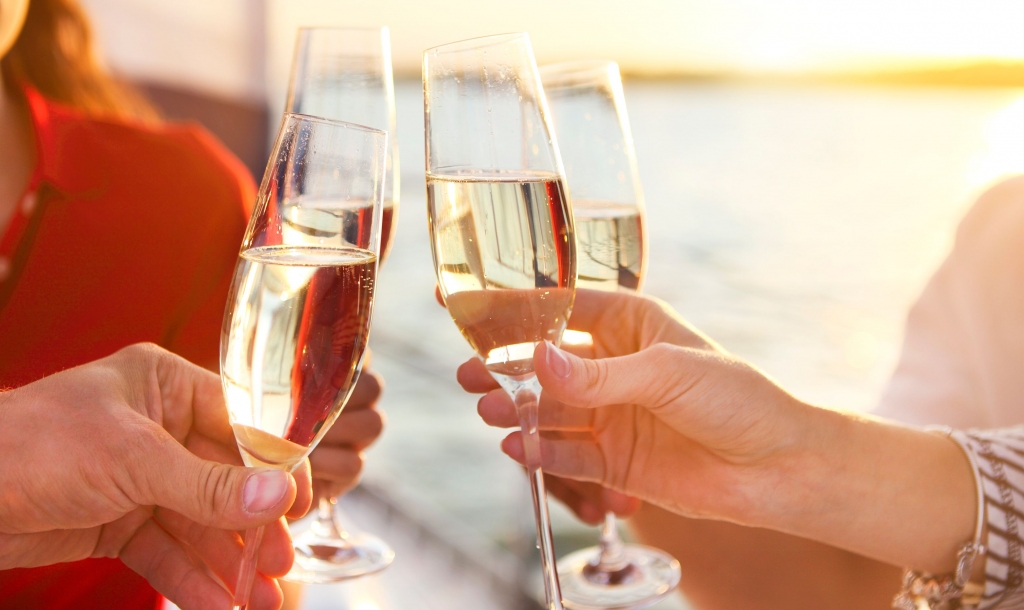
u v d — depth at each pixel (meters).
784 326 10.23
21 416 0.67
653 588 1.09
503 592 2.41
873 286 11.99
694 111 23.69
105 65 2.00
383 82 1.20
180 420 0.83
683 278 12.57
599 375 0.79
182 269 1.56
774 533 1.15
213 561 0.82
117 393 0.72
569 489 1.20
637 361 0.82
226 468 0.65
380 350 4.25
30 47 1.67
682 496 0.99
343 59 1.19
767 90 22.94
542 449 1.01
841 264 13.28
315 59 1.19
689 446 0.98
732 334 9.96
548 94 1.07
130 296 1.50
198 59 3.24
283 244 0.70
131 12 3.07
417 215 14.69
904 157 21.36
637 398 0.84
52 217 1.44
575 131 1.06
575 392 0.78
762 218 16.80
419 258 11.94
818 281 12.27
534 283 0.76
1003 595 0.94
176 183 1.58
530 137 0.78
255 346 0.67
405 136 8.81
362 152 0.72
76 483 0.65
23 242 1.41
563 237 0.78
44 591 1.22
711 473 0.96
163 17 3.15
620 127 1.08
